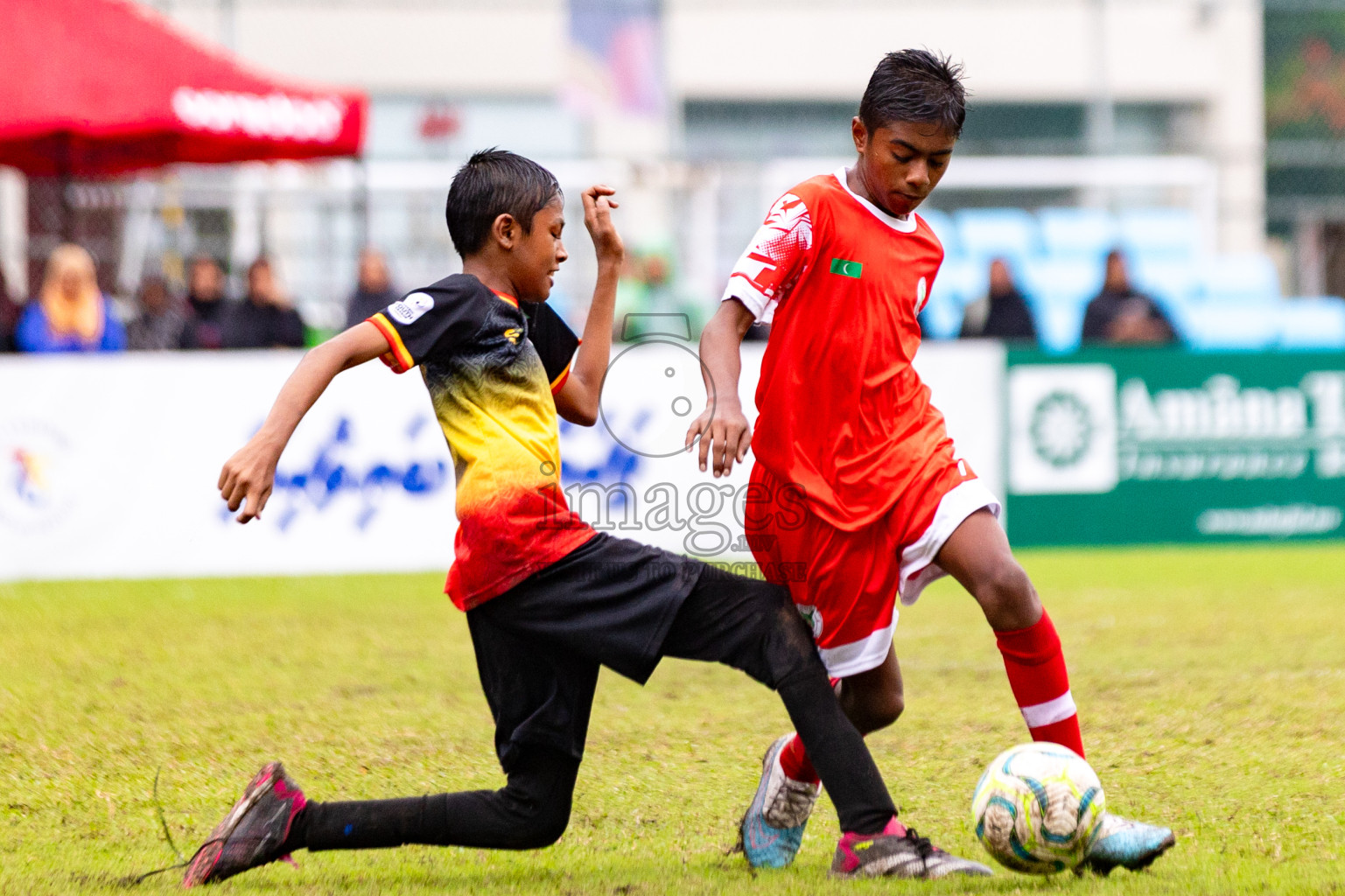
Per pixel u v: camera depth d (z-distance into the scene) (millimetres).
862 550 11594
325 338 39156
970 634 25234
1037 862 10750
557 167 45781
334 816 10992
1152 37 72562
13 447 33125
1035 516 36875
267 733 17094
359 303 38375
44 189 42656
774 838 11789
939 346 36469
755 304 11617
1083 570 33469
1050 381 36781
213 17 55281
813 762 10883
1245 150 50188
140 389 33562
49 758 15766
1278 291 54688
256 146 41094
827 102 72625
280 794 11039
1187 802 13508
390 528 34469
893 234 12102
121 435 33531
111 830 12898
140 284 40625
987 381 36594
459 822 10961
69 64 35906
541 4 63062
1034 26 73312
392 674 21438
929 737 16641
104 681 20797
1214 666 21312
